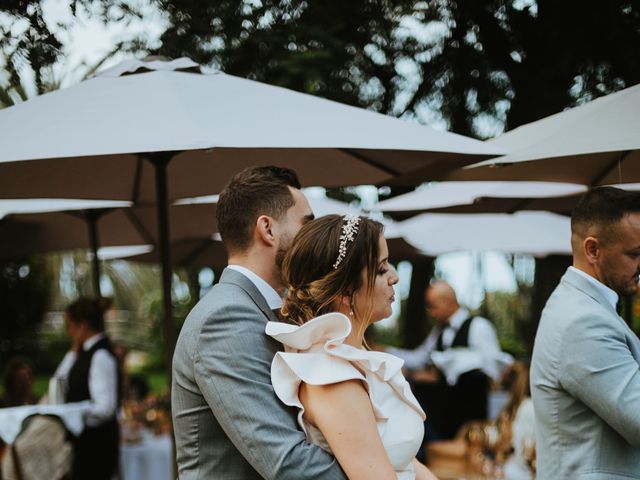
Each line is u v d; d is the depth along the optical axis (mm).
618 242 2266
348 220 1876
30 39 3479
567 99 4559
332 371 1765
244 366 1805
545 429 2303
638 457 2215
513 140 2930
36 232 5621
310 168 3537
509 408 4797
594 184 3465
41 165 3240
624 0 4207
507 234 6734
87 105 2797
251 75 4441
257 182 2037
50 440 4363
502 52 4738
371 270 1851
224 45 4258
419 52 4996
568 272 2369
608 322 2209
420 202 4707
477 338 6102
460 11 4617
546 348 2289
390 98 5312
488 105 5242
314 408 1771
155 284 17234
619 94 2748
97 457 4684
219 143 2492
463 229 6852
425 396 6125
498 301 12117
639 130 2518
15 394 5027
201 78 2986
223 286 1960
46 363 15891
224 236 2057
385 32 4801
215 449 1849
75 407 4586
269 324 1866
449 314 6297
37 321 14328
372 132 2762
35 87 3768
